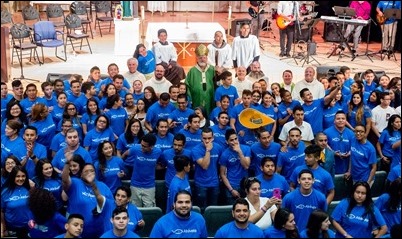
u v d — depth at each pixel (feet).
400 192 20.66
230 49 37.70
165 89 32.68
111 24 65.36
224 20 68.13
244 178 22.31
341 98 31.73
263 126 27.61
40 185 21.61
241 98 31.42
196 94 32.96
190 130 26.53
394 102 32.83
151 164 24.00
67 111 27.81
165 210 25.20
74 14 52.54
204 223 19.38
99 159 23.53
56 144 25.71
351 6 54.24
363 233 20.03
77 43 56.29
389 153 27.48
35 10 54.70
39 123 27.37
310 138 27.48
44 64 48.11
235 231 18.72
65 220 20.04
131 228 19.85
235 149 24.11
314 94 32.09
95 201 20.65
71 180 20.65
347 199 20.30
